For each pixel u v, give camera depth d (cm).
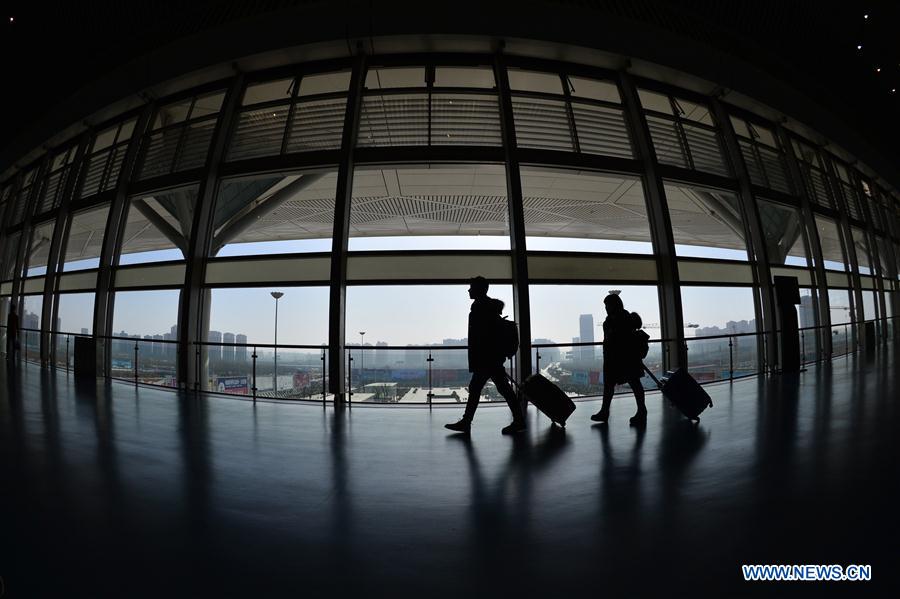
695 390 568
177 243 988
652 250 929
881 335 1536
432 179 945
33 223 1358
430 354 739
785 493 308
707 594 196
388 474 386
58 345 1155
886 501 285
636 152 966
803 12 1224
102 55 1129
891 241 1719
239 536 265
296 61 978
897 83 1491
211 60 984
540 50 949
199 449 466
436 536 265
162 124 1105
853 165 1555
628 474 371
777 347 1000
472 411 550
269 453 454
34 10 1153
